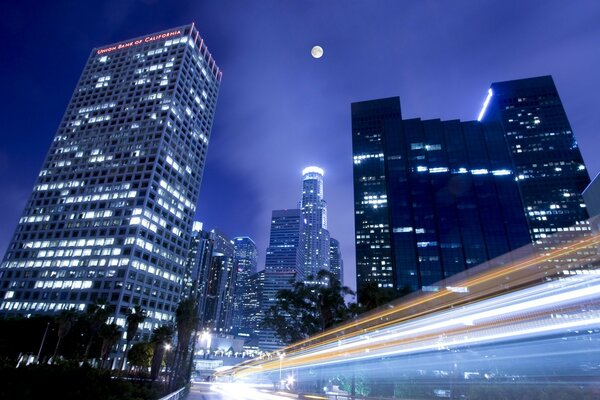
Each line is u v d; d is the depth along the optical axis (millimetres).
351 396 41656
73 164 152375
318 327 71188
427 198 193625
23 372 15062
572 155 193500
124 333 116812
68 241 135375
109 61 175625
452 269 174375
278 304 73625
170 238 147875
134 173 142750
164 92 158125
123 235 130875
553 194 186750
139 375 61531
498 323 32969
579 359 26250
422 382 41688
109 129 156125
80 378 17094
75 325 83312
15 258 136500
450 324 41188
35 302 125938
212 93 193750
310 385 63375
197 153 173750
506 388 29266
